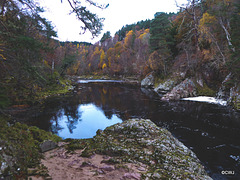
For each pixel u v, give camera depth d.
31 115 14.08
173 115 13.90
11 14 6.30
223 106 16.58
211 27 23.61
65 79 42.62
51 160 4.40
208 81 24.09
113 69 83.38
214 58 22.73
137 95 26.55
